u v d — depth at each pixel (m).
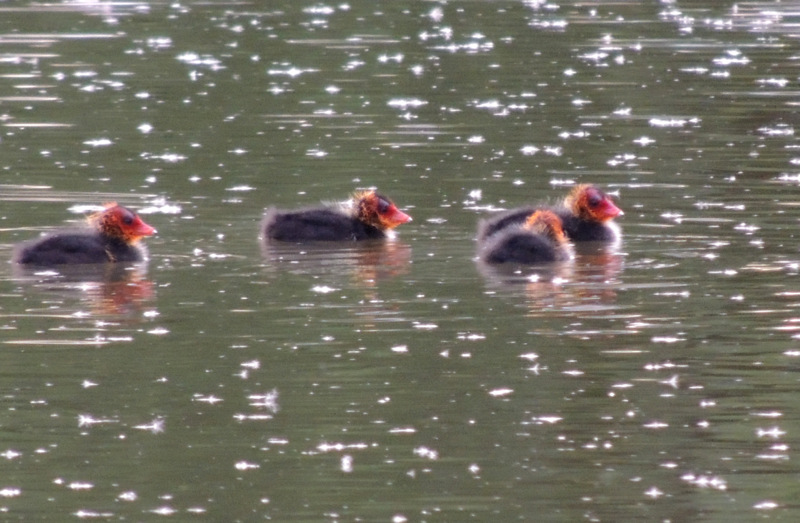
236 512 10.55
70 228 18.78
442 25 39.38
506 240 17.53
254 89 30.48
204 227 19.48
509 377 13.12
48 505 10.68
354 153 24.19
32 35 37.72
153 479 11.09
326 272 17.11
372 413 12.32
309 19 40.41
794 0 43.59
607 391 12.77
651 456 11.46
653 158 23.53
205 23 39.75
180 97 29.58
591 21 39.97
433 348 13.96
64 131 26.06
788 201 20.31
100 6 42.84
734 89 29.91
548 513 10.53
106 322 14.91
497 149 24.42
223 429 12.01
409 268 17.30
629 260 17.47
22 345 14.10
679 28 38.66
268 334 14.45
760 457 11.41
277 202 20.80
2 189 21.50
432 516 10.48
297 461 11.39
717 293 15.78
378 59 34.16
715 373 13.19
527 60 33.91
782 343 13.96
